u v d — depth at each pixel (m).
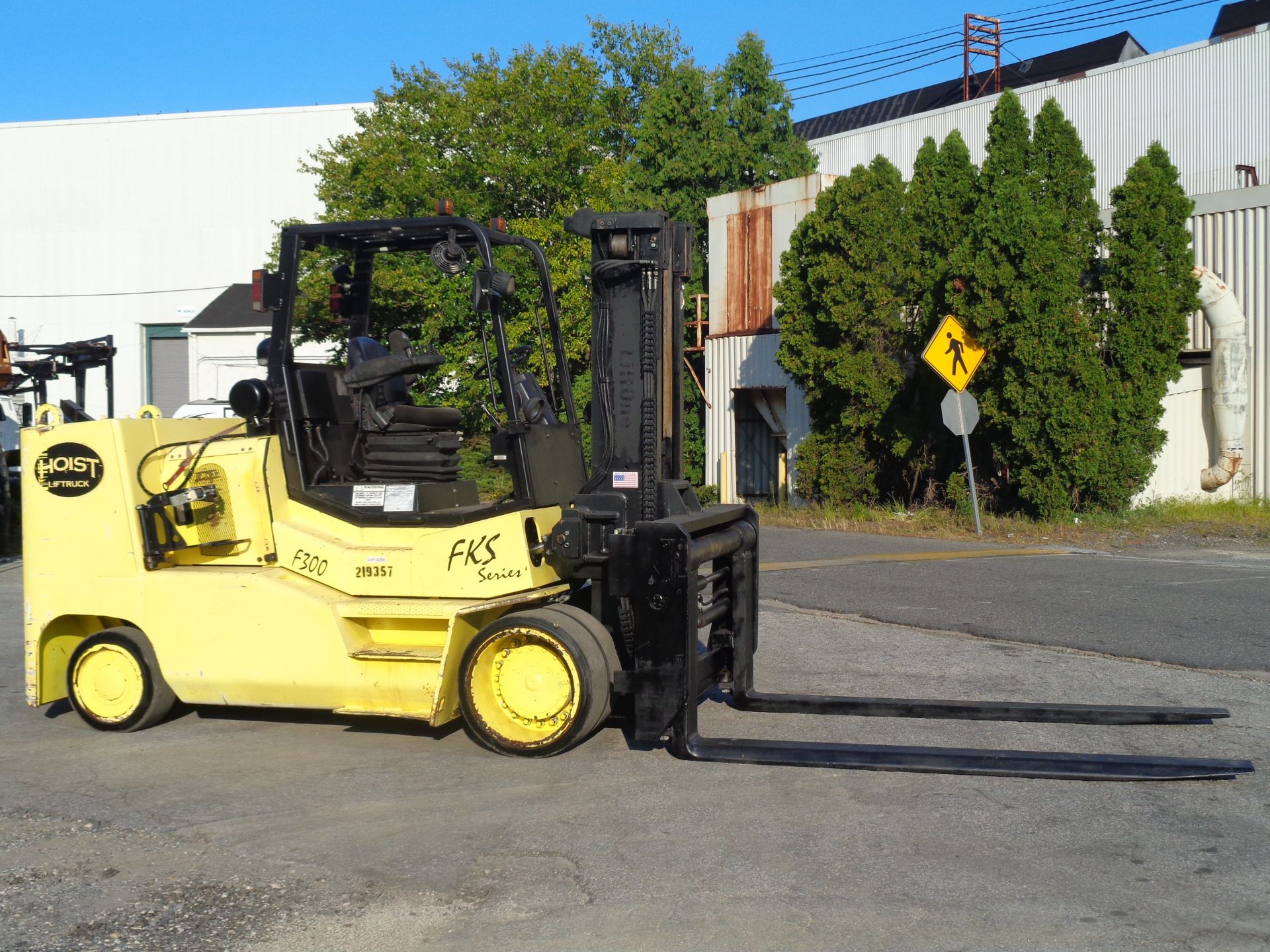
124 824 5.62
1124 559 14.56
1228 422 18.81
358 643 6.75
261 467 7.05
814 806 5.66
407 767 6.43
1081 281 18.64
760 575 13.48
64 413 7.75
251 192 46.47
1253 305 19.06
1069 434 17.64
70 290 47.84
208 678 6.95
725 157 33.03
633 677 6.40
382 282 9.05
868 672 8.57
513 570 6.52
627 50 39.19
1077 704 7.25
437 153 25.19
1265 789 5.81
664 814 5.58
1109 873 4.79
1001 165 18.25
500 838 5.31
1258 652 8.99
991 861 4.94
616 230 6.78
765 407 25.86
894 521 19.42
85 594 7.23
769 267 26.00
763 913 4.46
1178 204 17.86
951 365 17.55
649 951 4.18
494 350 6.79
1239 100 29.69
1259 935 4.22
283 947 4.29
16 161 47.94
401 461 7.08
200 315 40.69
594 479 6.79
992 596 11.76
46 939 4.40
